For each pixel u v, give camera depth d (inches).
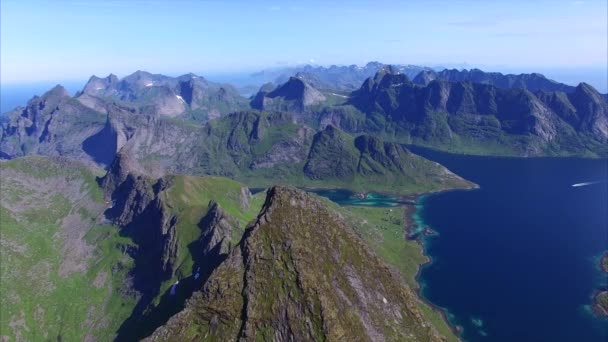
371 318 5944.9
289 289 5935.0
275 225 6550.2
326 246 6501.0
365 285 6289.4
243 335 5649.6
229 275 6190.9
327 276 6146.7
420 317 6304.1
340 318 5733.3
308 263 6166.3
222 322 5831.7
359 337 5639.8
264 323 5713.6
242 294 6013.8
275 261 6200.8
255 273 6122.1
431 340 6053.2
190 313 6018.7
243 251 6412.4
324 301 5802.2
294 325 5669.3
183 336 5826.8
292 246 6309.1
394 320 6082.7
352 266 6437.0
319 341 5511.8
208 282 6171.3
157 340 5831.7
